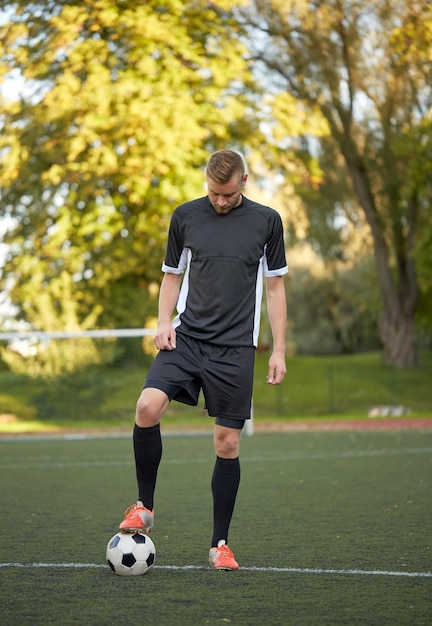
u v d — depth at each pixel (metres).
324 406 24.38
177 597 3.66
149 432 4.20
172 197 19.20
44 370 19.80
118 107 17.91
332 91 21.17
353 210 26.83
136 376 20.73
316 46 20.36
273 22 20.16
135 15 17.75
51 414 19.64
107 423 18.41
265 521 5.82
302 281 38.44
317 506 6.51
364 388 26.70
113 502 6.93
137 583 3.94
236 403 4.25
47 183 19.30
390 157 23.67
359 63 21.09
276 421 18.36
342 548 4.82
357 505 6.54
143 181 18.55
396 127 22.77
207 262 4.24
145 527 4.25
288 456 10.63
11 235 21.72
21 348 20.06
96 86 17.77
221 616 3.35
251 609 3.46
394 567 4.29
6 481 8.50
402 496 7.02
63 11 17.66
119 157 18.73
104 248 22.19
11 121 18.70
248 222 4.27
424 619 3.30
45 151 18.73
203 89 18.58
